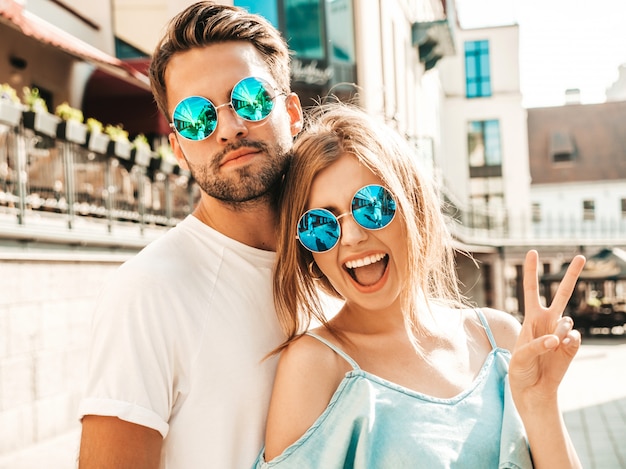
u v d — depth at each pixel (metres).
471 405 1.62
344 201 1.68
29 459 5.52
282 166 1.79
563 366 1.58
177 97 1.79
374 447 1.51
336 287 1.74
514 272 29.66
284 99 1.87
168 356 1.56
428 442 1.51
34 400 6.00
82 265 6.93
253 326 1.71
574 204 41.91
